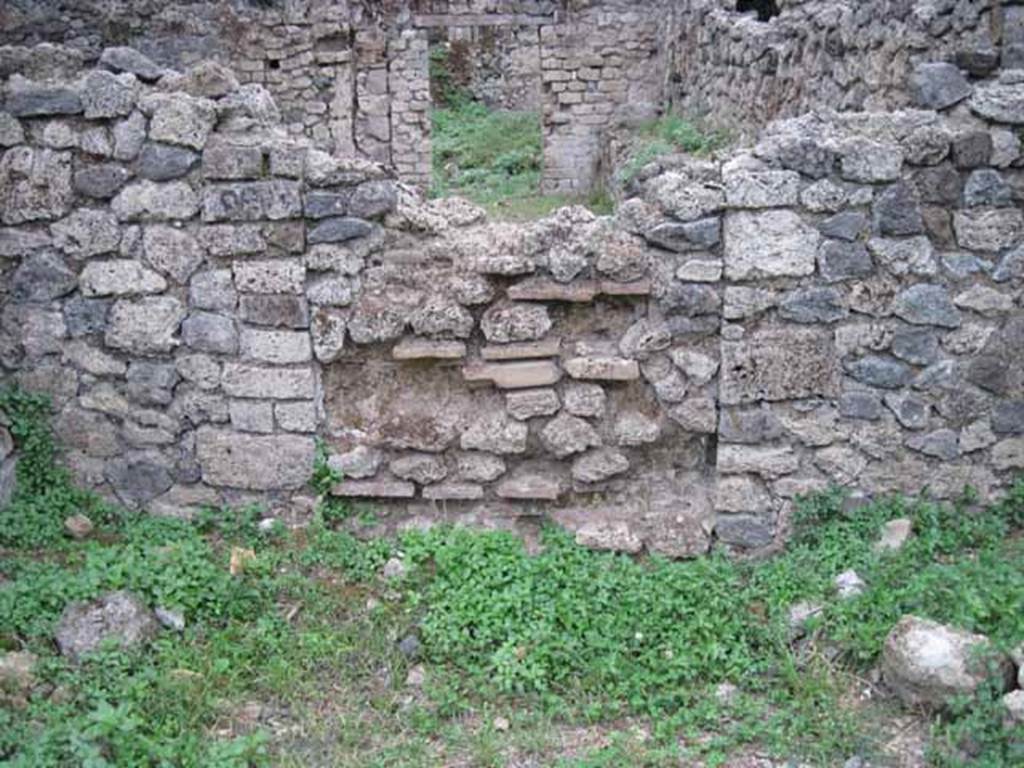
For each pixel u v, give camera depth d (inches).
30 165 208.1
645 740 166.6
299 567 205.2
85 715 159.9
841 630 181.2
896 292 202.8
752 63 390.6
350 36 539.2
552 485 214.4
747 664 179.6
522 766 162.1
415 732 168.9
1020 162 197.6
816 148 197.0
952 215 200.1
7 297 214.5
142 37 528.7
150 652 178.7
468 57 767.7
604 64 570.9
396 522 219.1
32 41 524.1
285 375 212.8
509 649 180.7
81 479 221.3
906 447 209.3
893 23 260.5
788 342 204.8
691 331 207.5
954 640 165.6
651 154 418.0
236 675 175.8
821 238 200.8
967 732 158.4
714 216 201.9
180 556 197.3
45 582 187.0
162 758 153.8
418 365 215.6
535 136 663.1
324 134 550.3
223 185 205.6
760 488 211.3
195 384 215.0
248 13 530.6
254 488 218.2
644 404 213.9
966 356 205.3
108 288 211.8
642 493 217.8
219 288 210.2
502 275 207.5
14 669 168.1
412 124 551.5
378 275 210.1
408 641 185.9
